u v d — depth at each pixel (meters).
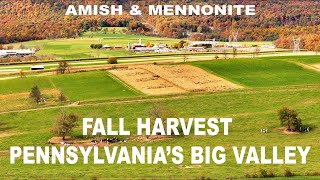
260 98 177.62
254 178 94.69
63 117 142.75
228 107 169.88
